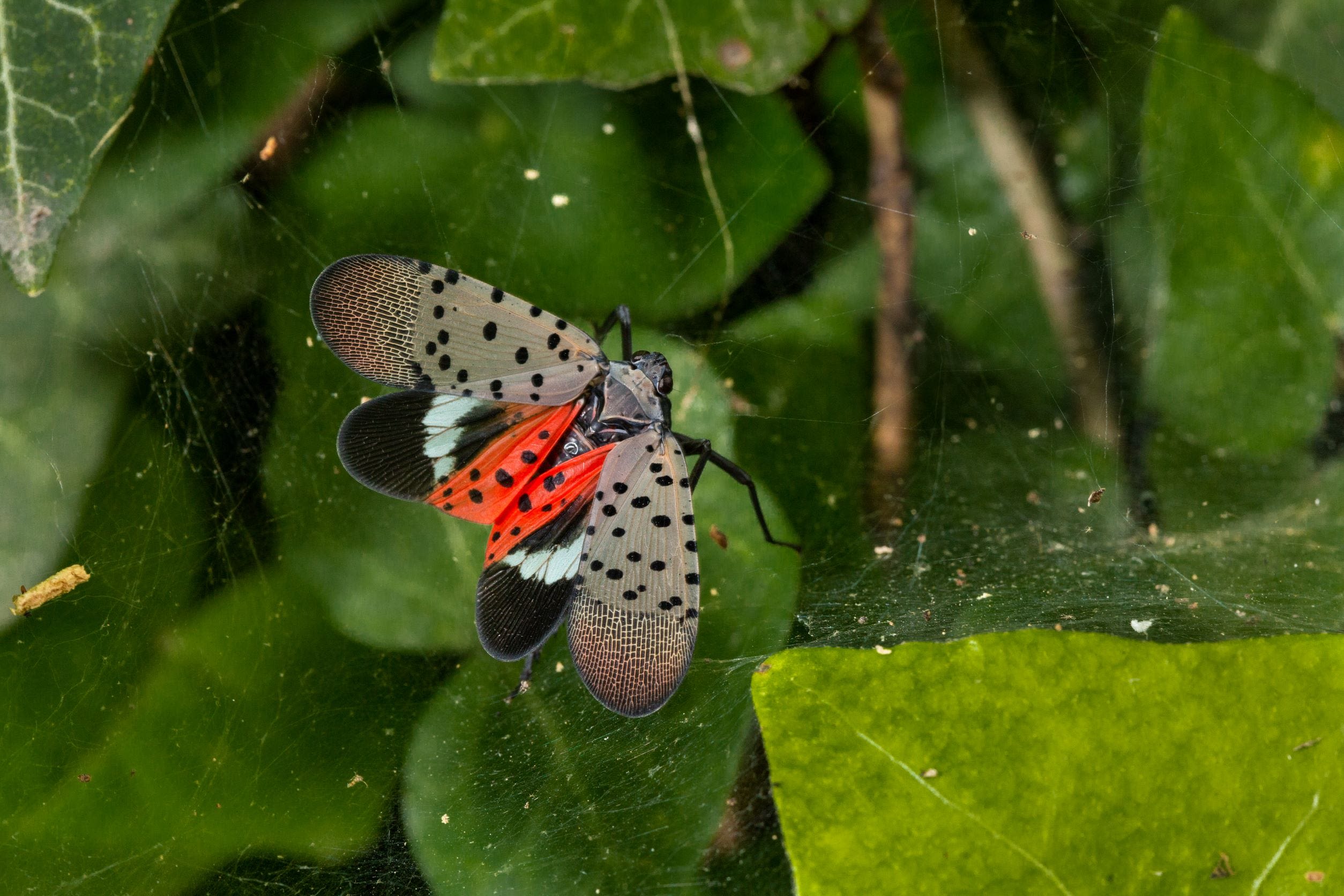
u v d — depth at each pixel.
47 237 0.40
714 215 0.43
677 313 0.43
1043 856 0.38
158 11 0.40
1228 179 0.42
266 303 0.43
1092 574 0.42
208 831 0.41
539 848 0.40
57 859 0.41
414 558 0.42
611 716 0.41
